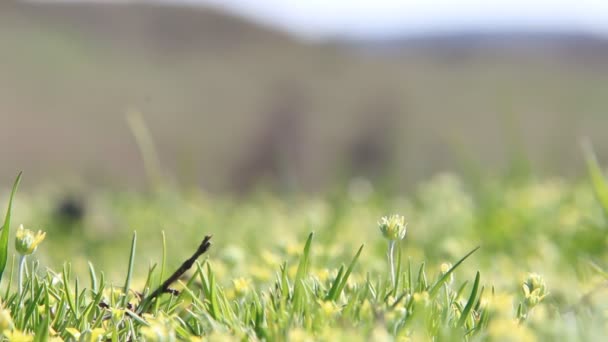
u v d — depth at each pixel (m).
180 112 59.59
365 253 6.77
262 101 63.88
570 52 75.81
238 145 57.88
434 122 56.97
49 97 57.00
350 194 12.12
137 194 13.52
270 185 13.77
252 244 9.10
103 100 59.22
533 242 8.49
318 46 77.88
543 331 3.34
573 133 51.06
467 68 72.31
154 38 78.25
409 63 74.12
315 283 4.30
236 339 3.44
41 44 66.00
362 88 66.00
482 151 48.00
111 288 4.28
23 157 49.25
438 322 3.71
